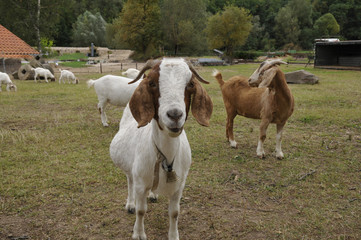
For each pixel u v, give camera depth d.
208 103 2.29
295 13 92.06
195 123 8.07
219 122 8.19
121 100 7.34
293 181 4.64
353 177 4.74
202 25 52.62
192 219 3.64
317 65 28.39
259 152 5.62
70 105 10.73
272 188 4.42
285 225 3.51
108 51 57.03
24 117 8.71
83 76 21.67
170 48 53.25
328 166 5.17
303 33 89.88
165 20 50.22
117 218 3.63
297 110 9.31
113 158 3.37
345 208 3.85
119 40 51.81
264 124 5.46
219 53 51.31
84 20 73.81
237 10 45.62
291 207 3.92
